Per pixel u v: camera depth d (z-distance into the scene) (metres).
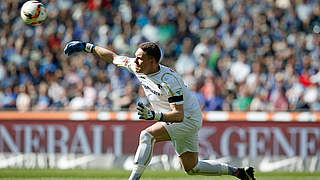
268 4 58.78
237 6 58.78
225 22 57.47
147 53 18.91
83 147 38.97
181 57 53.72
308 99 46.75
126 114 39.16
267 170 38.31
